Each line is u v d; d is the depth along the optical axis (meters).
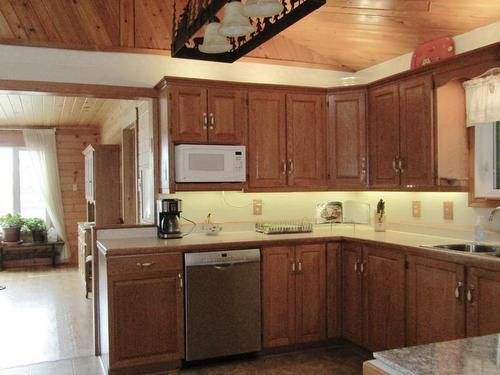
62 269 7.52
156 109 3.90
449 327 2.70
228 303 3.36
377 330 3.32
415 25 3.40
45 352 3.69
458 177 3.20
